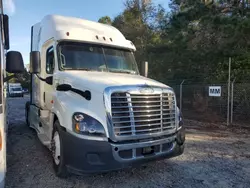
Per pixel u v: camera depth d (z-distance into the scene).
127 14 25.19
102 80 4.23
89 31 5.67
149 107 4.09
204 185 4.24
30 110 8.05
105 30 6.12
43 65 5.91
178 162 5.39
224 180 4.47
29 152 5.91
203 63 14.27
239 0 12.92
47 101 5.47
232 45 12.45
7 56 3.41
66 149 3.91
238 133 8.62
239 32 11.61
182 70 15.39
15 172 4.68
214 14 13.44
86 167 3.69
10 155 5.68
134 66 6.16
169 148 4.42
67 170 4.00
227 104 10.46
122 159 3.76
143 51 19.53
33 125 7.42
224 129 9.32
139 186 4.16
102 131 3.72
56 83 4.93
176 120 4.59
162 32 20.72
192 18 14.59
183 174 4.71
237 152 6.25
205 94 11.91
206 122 10.75
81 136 3.74
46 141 5.17
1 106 2.92
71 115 3.91
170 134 4.41
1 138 2.86
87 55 5.40
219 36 13.12
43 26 6.15
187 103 12.80
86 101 4.00
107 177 4.50
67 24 5.70
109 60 5.63
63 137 3.99
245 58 12.31
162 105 4.30
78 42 5.39
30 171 4.73
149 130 4.06
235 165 5.27
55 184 4.18
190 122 10.91
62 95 4.49
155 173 4.73
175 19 15.59
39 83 6.38
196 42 14.26
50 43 5.51
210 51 13.35
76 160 3.75
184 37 14.84
